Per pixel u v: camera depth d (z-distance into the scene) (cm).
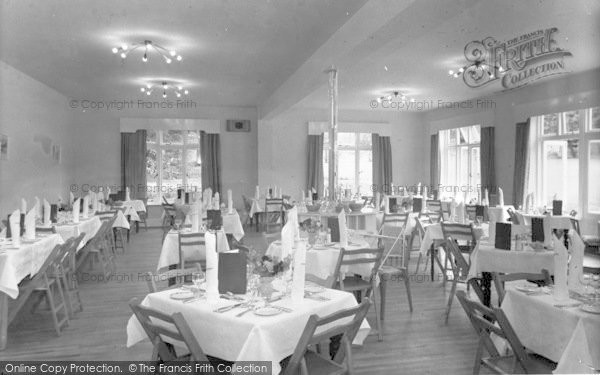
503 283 367
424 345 426
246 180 1424
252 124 1427
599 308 279
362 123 1481
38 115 1051
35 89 1033
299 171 1454
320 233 539
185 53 802
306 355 295
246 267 298
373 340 439
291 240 352
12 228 496
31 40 727
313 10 594
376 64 859
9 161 900
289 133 1445
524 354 275
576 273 321
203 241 534
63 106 1231
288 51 788
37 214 759
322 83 849
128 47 767
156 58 834
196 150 1423
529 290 325
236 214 886
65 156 1248
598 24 650
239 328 260
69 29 675
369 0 554
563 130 1012
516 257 464
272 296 305
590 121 948
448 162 1450
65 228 679
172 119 1367
